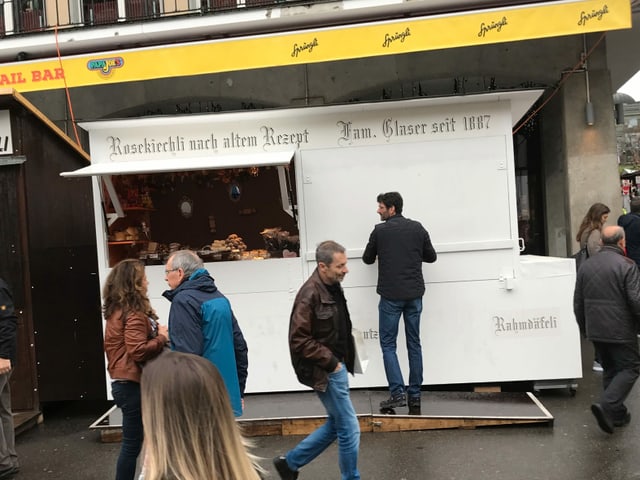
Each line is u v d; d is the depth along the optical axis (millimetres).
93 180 5172
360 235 5078
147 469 1374
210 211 6137
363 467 3791
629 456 3783
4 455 3904
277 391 5094
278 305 5090
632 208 6816
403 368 5082
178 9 9125
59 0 9430
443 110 5020
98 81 6934
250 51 6684
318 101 9266
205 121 5125
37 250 5125
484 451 3951
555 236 9625
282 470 3309
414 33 6453
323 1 7695
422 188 5047
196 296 3209
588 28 6238
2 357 3750
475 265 5023
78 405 5750
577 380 5629
